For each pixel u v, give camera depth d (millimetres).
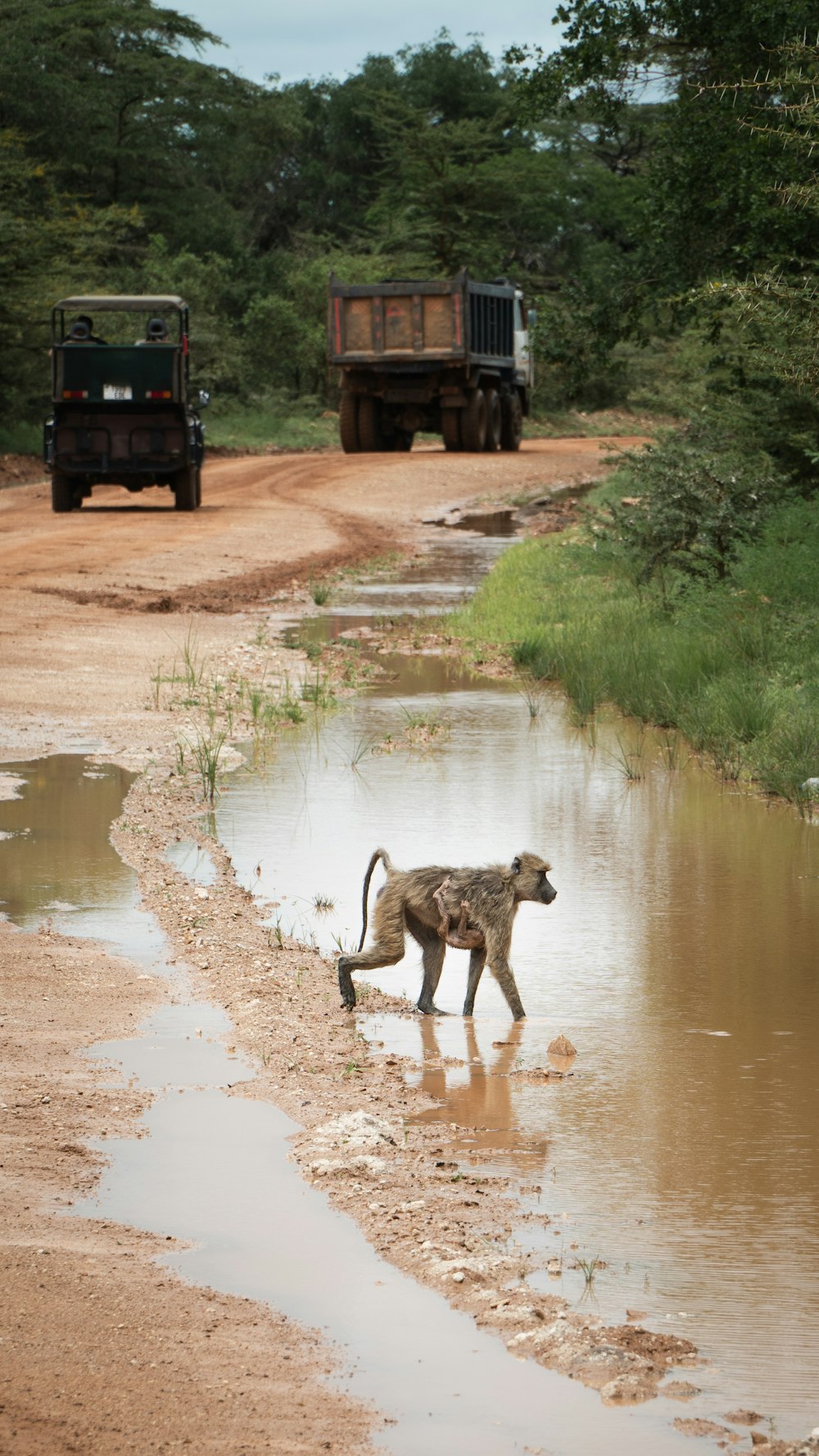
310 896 18297
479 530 68438
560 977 15695
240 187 173875
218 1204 10148
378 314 88938
